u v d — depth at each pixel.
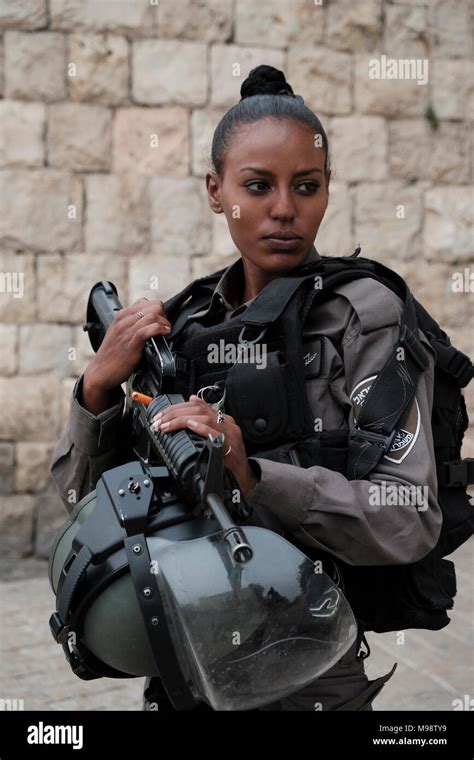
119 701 3.59
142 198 5.63
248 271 1.77
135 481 1.36
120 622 1.33
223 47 5.66
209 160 1.81
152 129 5.62
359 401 1.49
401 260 5.93
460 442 1.76
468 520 1.69
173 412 1.37
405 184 5.91
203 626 1.24
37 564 5.47
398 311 1.53
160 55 5.61
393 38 5.86
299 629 1.27
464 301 6.00
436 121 5.92
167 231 5.67
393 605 1.58
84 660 1.47
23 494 5.57
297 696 1.59
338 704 1.60
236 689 1.25
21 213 5.51
